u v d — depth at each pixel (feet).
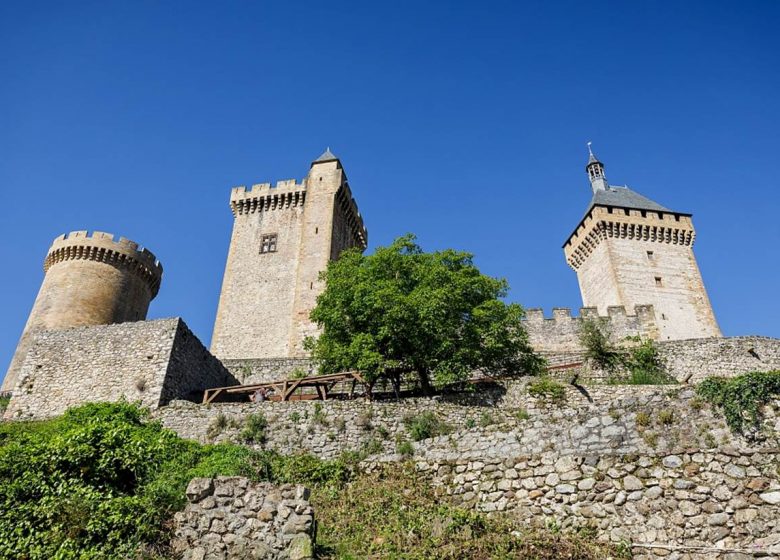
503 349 77.10
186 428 59.16
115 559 30.68
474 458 38.24
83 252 130.00
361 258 85.66
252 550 30.48
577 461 34.01
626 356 86.69
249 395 80.38
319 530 35.83
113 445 39.19
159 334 73.31
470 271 83.66
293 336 120.88
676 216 156.04
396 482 39.75
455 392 69.56
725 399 31.35
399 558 31.78
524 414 55.06
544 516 33.12
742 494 28.81
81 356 74.33
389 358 71.41
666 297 142.51
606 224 151.23
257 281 131.75
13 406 71.87
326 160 147.54
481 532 32.73
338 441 54.80
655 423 32.91
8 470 34.94
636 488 31.40
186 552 30.83
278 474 44.68
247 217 143.54
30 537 31.71
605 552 29.60
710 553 27.96
